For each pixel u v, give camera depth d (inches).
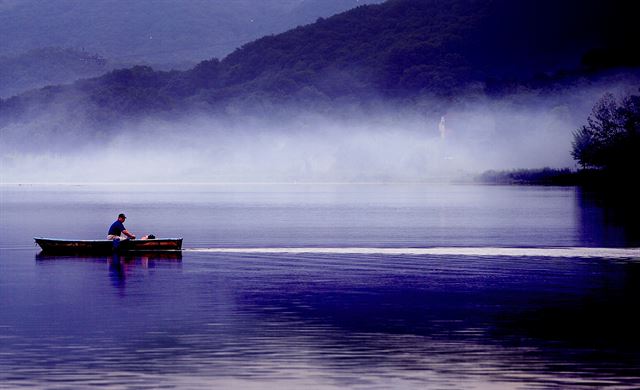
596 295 3014.3
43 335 2374.5
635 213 7770.7
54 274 3681.1
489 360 2076.8
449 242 5211.6
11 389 1856.5
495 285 3294.8
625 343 2242.9
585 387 1844.2
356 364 2050.9
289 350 2192.4
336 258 4333.2
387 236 5708.7
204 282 3410.4
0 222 7450.8
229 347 2226.9
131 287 3267.7
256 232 6136.8
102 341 2297.0
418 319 2586.1
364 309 2765.7
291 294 3083.2
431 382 1892.2
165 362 2076.8
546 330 2410.2
